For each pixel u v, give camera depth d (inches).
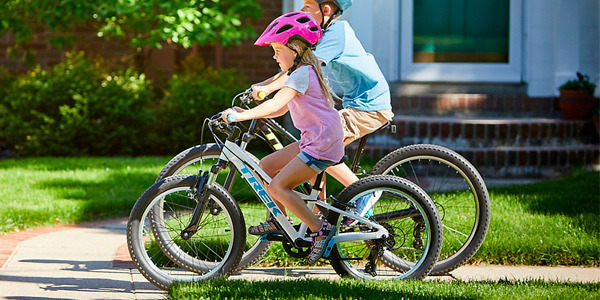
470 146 550.9
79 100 620.7
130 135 634.2
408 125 557.6
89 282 254.8
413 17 652.7
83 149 631.2
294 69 231.8
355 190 244.5
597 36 618.5
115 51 799.7
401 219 264.2
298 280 241.8
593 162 546.9
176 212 277.7
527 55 635.5
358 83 260.7
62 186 444.8
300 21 231.6
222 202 243.8
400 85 649.6
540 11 628.7
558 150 538.6
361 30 610.9
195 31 619.5
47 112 632.4
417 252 278.1
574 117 584.7
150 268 241.0
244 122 323.9
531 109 616.4
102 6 608.4
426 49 655.8
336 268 254.2
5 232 337.1
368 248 265.0
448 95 619.2
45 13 613.0
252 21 796.6
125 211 397.7
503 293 229.0
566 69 620.7
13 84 662.5
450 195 337.4
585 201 395.2
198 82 663.1
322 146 228.4
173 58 813.2
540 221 338.3
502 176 534.9
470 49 652.7
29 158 591.8
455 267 268.1
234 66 810.2
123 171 504.4
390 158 276.7
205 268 253.4
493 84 643.5
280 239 247.0
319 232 237.5
